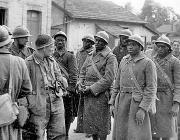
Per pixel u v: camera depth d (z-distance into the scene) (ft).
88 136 32.04
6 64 18.52
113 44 113.60
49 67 23.43
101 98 27.09
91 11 118.21
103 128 27.27
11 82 18.52
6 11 86.99
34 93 22.67
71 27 112.98
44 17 93.45
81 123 28.32
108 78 26.63
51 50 23.21
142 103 22.44
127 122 23.11
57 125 23.43
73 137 32.09
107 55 27.04
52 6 116.06
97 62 27.22
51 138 23.49
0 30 18.61
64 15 112.88
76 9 116.16
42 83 22.88
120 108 23.30
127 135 22.98
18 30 25.77
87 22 116.06
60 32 29.45
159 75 26.53
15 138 18.90
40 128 22.67
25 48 26.58
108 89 27.09
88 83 27.37
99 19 116.98
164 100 26.53
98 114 27.17
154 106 22.77
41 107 22.68
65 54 29.45
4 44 18.56
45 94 22.94
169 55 26.63
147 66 22.68
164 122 26.55
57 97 23.44
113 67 26.73
